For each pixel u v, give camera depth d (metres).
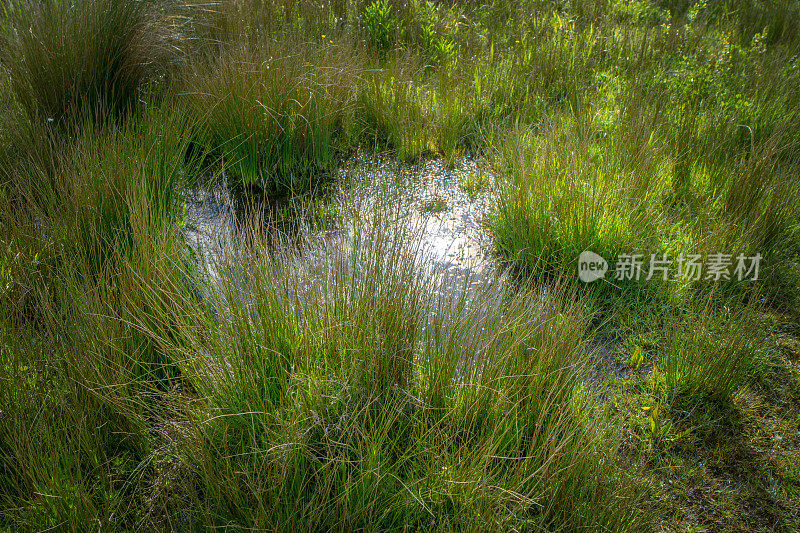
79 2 4.41
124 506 2.24
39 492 2.12
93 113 4.34
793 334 3.15
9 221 3.20
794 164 3.97
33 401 2.40
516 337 2.56
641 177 3.65
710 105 4.65
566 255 3.43
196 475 2.35
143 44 4.59
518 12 6.26
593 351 2.95
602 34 5.90
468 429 2.33
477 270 3.51
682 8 6.67
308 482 2.14
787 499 2.40
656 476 2.46
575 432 2.35
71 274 2.90
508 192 3.73
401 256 3.12
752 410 2.76
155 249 2.89
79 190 3.24
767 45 5.89
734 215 3.70
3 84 4.32
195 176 4.23
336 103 4.72
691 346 2.87
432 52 5.64
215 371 2.42
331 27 5.79
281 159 4.48
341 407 2.37
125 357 2.62
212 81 4.54
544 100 5.02
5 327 2.57
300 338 2.48
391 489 2.19
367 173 4.52
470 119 4.90
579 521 2.12
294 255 3.24
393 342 2.46
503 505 2.06
